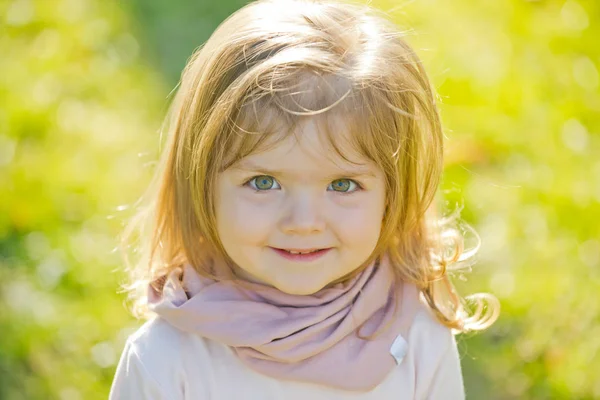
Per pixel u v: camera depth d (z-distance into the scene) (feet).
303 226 7.53
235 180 7.70
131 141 20.42
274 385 8.27
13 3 24.38
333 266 7.86
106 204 18.13
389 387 8.52
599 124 18.72
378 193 7.91
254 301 8.26
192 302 8.21
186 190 8.43
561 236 16.15
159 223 8.95
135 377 8.26
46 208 17.79
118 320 15.17
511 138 18.53
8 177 18.20
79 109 21.24
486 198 17.12
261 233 7.66
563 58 20.40
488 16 22.08
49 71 22.17
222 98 7.73
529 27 21.38
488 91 19.66
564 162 17.76
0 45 22.91
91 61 23.56
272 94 7.45
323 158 7.49
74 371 14.16
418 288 8.88
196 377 8.26
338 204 7.73
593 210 16.46
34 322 14.89
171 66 24.64
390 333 8.46
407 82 8.10
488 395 13.92
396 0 22.30
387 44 8.04
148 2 27.99
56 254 16.58
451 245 9.64
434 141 8.52
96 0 26.58
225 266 8.50
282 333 8.09
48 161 19.02
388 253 8.73
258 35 7.84
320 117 7.45
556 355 14.20
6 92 20.72
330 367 8.21
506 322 14.97
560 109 19.04
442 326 8.90
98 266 16.34
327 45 7.77
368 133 7.64
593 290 15.06
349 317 8.28
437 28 21.79
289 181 7.59
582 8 21.44
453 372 8.88
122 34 25.46
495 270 15.66
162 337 8.37
